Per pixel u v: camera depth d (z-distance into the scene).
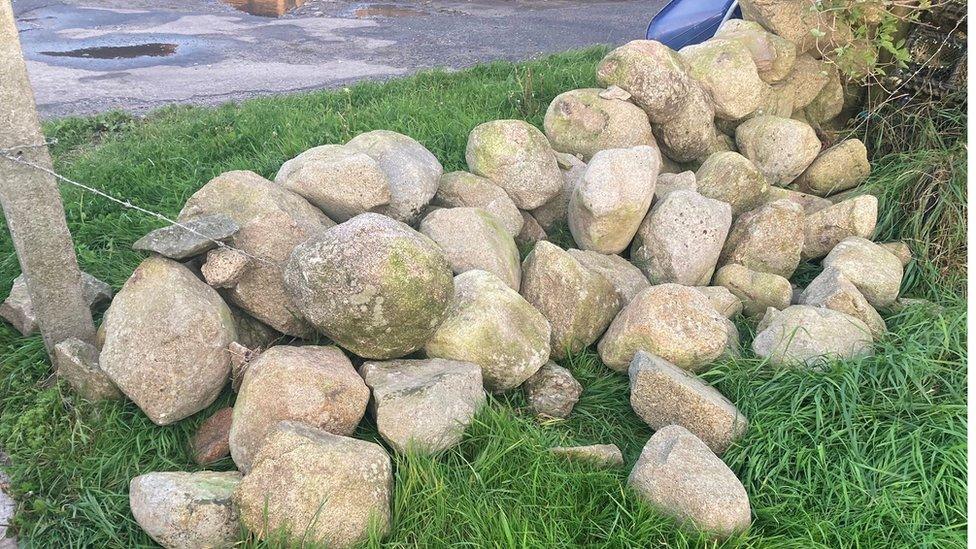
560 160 4.42
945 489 2.78
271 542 2.51
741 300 3.91
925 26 4.83
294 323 3.31
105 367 3.05
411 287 2.92
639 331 3.31
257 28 11.69
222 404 3.20
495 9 13.55
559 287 3.53
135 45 10.33
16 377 3.38
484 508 2.74
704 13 6.04
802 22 4.96
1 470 2.98
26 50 9.82
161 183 5.09
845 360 3.28
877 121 5.04
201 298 3.08
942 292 4.05
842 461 2.89
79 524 2.75
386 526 2.64
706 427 3.04
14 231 3.11
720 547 2.65
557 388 3.34
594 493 2.83
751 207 4.39
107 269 4.13
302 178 3.66
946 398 3.11
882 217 4.45
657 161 3.94
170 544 2.52
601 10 13.41
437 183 4.09
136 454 3.01
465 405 2.98
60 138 6.35
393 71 9.19
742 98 4.82
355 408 2.90
